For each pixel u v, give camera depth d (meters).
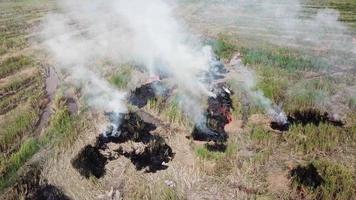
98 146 12.10
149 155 11.66
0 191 10.20
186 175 10.85
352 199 9.93
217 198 10.09
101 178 10.74
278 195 10.16
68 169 11.07
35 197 10.09
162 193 10.18
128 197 10.08
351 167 11.34
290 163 11.41
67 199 10.07
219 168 11.03
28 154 11.60
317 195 10.08
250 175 10.85
